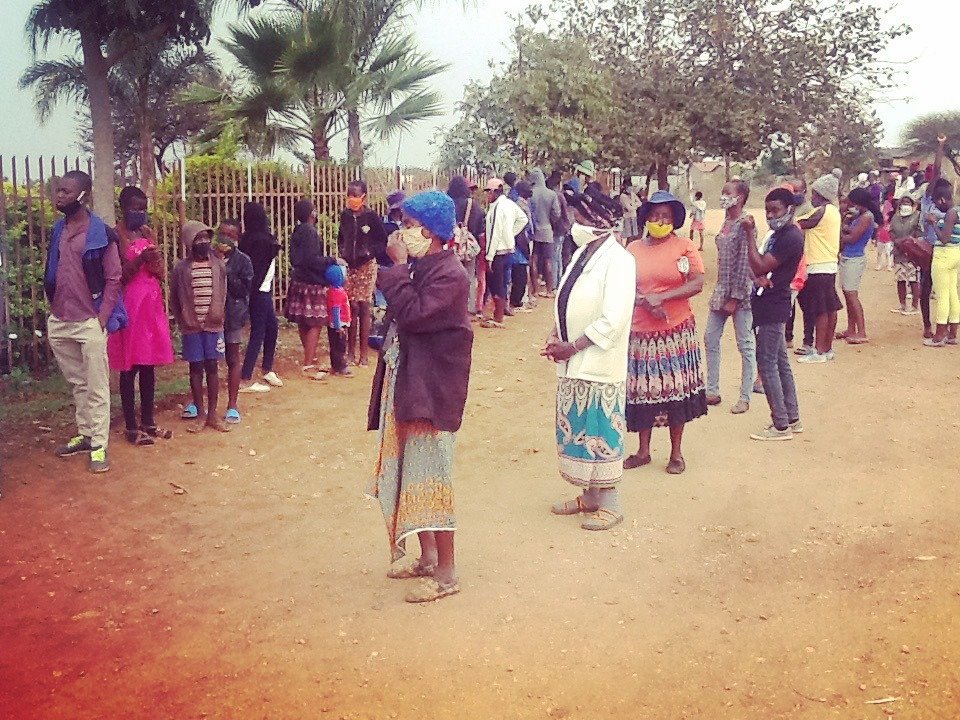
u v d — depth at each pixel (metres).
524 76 18.47
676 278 6.68
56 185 6.72
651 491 6.67
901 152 49.06
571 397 5.87
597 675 4.25
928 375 10.08
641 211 6.77
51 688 4.15
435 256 4.73
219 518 6.22
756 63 18.53
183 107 21.66
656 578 5.26
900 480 6.80
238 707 3.99
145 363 7.41
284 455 7.55
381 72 18.83
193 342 8.06
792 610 4.85
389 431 4.92
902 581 5.12
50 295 6.84
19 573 5.35
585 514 6.18
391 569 5.29
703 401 7.03
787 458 7.38
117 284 6.88
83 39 10.02
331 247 14.39
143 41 10.25
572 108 18.88
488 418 8.77
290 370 10.45
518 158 19.16
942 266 11.39
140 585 5.21
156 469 7.10
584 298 5.74
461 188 12.92
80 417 7.07
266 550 5.71
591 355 5.73
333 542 5.84
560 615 4.82
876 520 6.07
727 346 11.98
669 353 6.80
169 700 4.05
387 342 4.91
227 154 16.34
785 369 7.87
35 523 6.05
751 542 5.76
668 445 7.76
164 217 11.81
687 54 19.16
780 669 4.28
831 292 10.62
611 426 5.84
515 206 13.36
